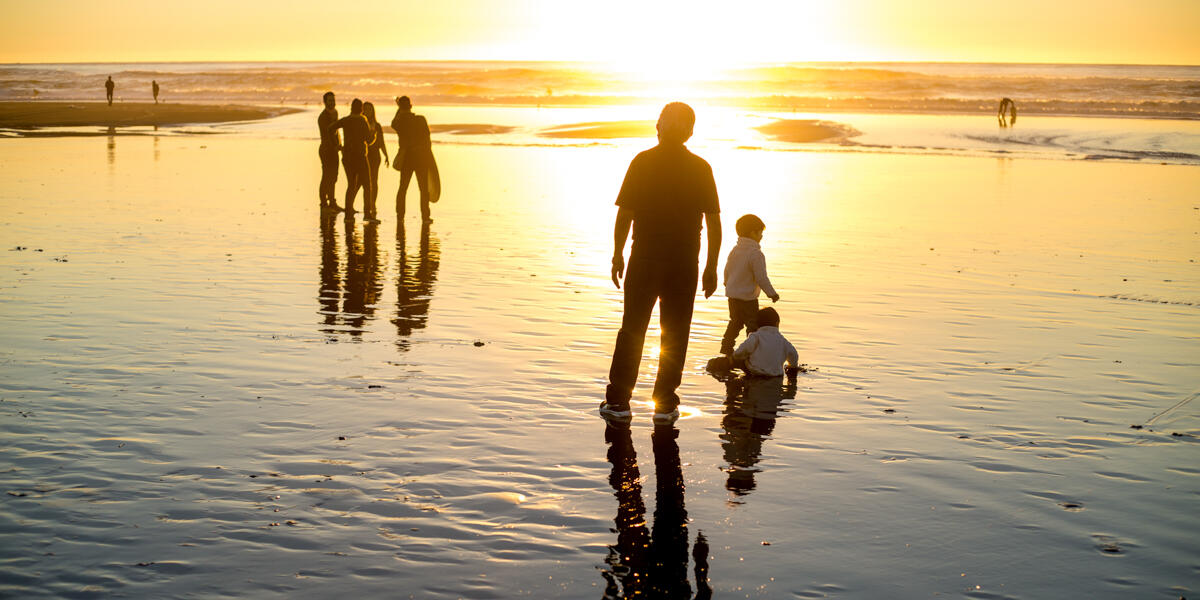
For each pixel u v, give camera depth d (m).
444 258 11.20
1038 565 3.71
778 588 3.49
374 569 3.60
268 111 52.91
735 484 4.53
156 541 3.82
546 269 10.54
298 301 8.71
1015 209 16.66
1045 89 70.19
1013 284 9.98
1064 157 28.22
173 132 36.81
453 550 3.77
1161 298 9.34
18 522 3.98
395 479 4.52
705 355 7.22
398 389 6.00
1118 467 4.83
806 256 11.72
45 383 6.05
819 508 4.25
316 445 4.97
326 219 14.58
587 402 5.85
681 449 5.03
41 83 96.19
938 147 31.92
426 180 14.40
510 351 7.02
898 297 9.27
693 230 5.79
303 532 3.92
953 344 7.45
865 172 23.55
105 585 3.45
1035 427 5.46
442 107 59.78
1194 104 54.72
